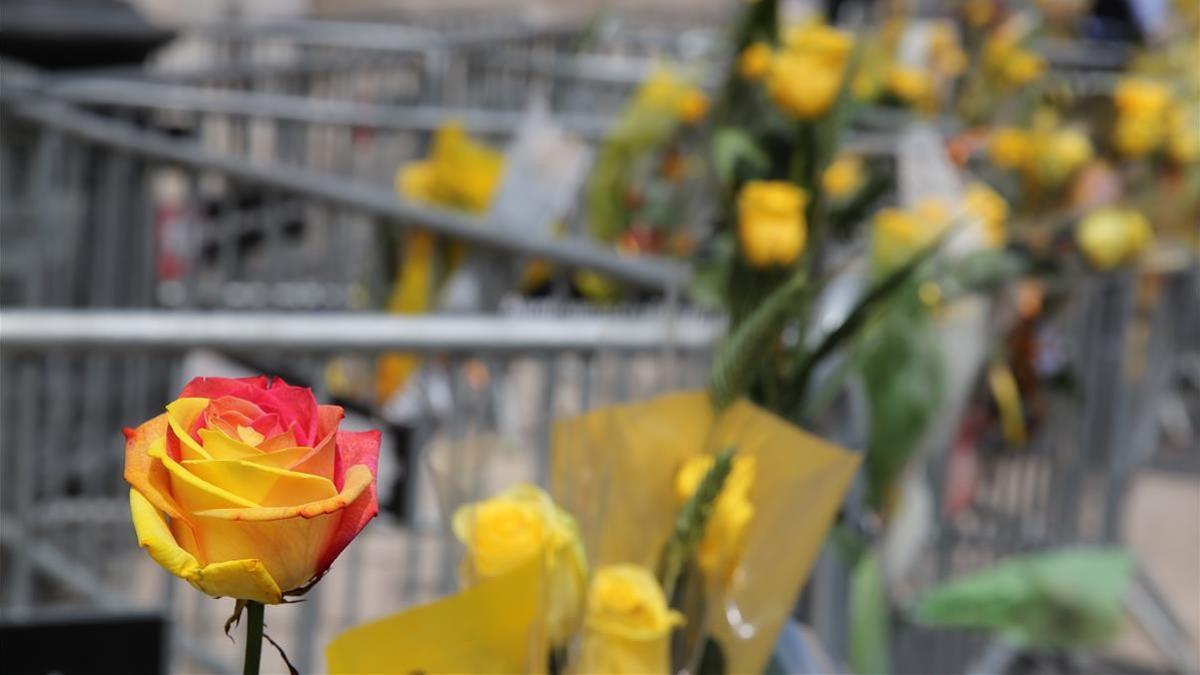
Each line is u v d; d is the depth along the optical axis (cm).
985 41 935
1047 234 527
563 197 601
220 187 634
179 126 649
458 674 175
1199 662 583
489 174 636
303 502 123
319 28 1054
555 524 181
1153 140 623
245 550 122
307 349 339
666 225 693
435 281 567
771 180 343
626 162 703
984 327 453
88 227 578
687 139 704
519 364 389
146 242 584
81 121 570
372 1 1535
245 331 334
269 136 691
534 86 1048
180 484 122
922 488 427
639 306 495
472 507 190
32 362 371
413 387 445
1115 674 596
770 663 223
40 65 685
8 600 481
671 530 194
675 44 1291
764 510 195
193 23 1043
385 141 721
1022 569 432
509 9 1489
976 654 553
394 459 379
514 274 562
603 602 181
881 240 401
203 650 476
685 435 196
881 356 378
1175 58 1035
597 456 195
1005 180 588
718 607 191
